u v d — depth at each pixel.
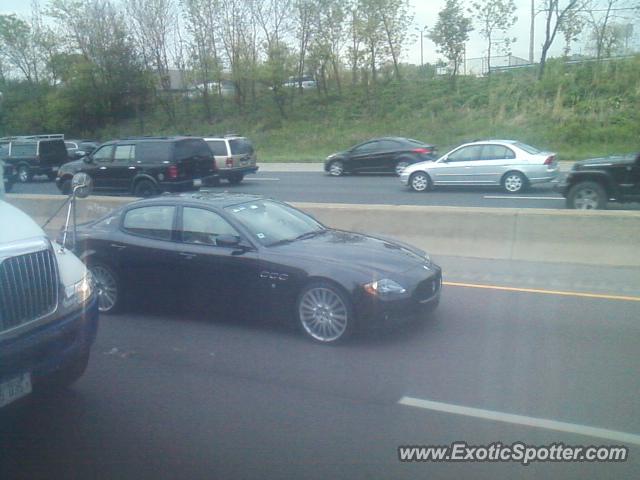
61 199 15.10
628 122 33.31
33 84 55.31
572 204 15.33
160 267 7.95
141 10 51.44
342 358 6.61
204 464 4.57
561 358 6.45
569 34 42.19
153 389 5.95
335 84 50.69
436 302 7.38
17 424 5.30
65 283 5.38
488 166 20.39
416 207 11.66
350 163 28.19
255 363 6.55
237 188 24.55
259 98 51.72
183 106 53.94
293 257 7.20
